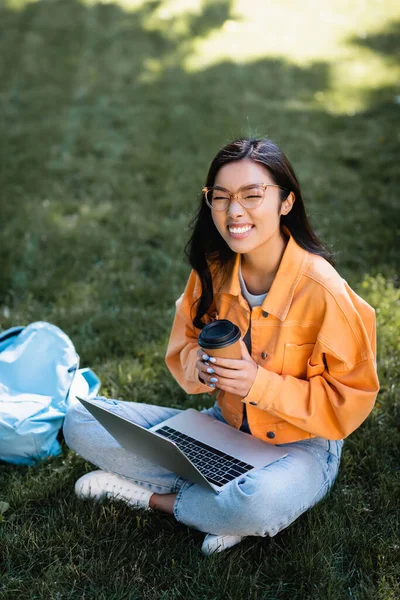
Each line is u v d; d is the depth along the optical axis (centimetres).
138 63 873
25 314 383
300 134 643
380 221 486
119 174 580
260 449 229
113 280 425
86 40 967
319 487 226
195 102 739
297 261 220
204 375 216
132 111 721
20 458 273
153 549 230
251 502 208
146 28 1005
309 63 839
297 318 220
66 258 454
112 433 230
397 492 251
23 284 416
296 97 742
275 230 215
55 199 537
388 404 302
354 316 214
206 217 227
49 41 969
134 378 329
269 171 208
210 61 863
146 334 371
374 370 215
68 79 828
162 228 489
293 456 225
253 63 848
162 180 565
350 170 577
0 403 273
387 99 726
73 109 735
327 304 214
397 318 362
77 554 228
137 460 240
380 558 221
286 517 215
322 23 977
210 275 237
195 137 649
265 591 212
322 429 219
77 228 488
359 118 684
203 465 222
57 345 295
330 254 229
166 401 313
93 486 249
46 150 626
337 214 498
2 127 686
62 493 255
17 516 246
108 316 380
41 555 227
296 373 226
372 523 239
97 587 215
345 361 214
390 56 847
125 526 238
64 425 250
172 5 1100
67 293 407
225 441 233
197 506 220
